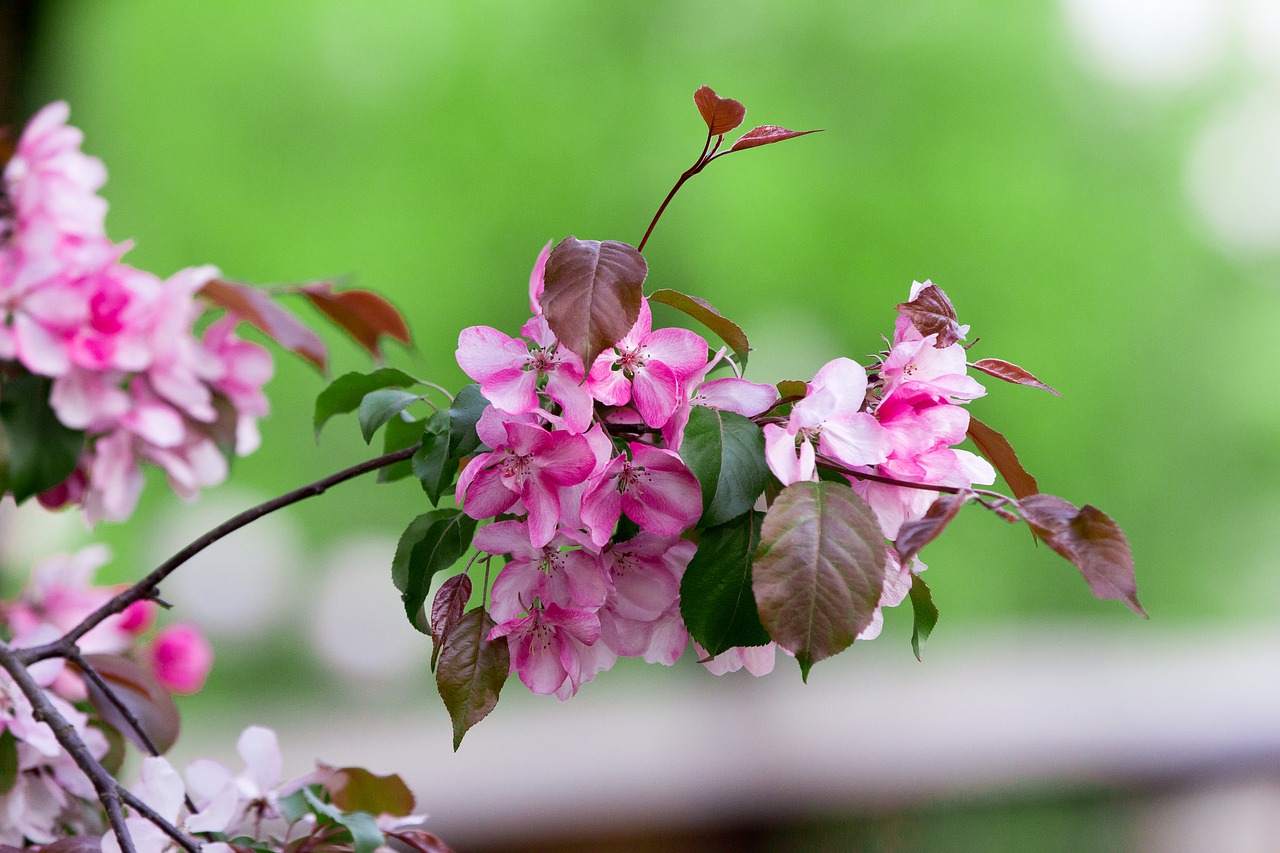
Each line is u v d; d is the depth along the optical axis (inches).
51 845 54.0
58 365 63.2
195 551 54.0
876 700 353.4
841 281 357.7
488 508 45.6
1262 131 442.3
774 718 323.0
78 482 73.6
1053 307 407.2
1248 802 285.3
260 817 61.4
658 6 362.9
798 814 248.5
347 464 415.8
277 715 392.2
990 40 384.2
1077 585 466.3
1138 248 425.4
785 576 41.8
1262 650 454.0
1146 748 292.7
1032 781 274.4
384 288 355.6
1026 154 389.7
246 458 404.8
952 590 452.4
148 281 68.2
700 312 47.9
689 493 45.4
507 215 357.7
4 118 107.1
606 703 359.9
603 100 360.5
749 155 355.9
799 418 45.5
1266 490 466.9
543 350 45.9
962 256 380.5
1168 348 437.7
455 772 274.5
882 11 374.3
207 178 348.2
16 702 59.1
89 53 189.9
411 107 359.6
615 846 232.4
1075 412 425.4
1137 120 421.7
